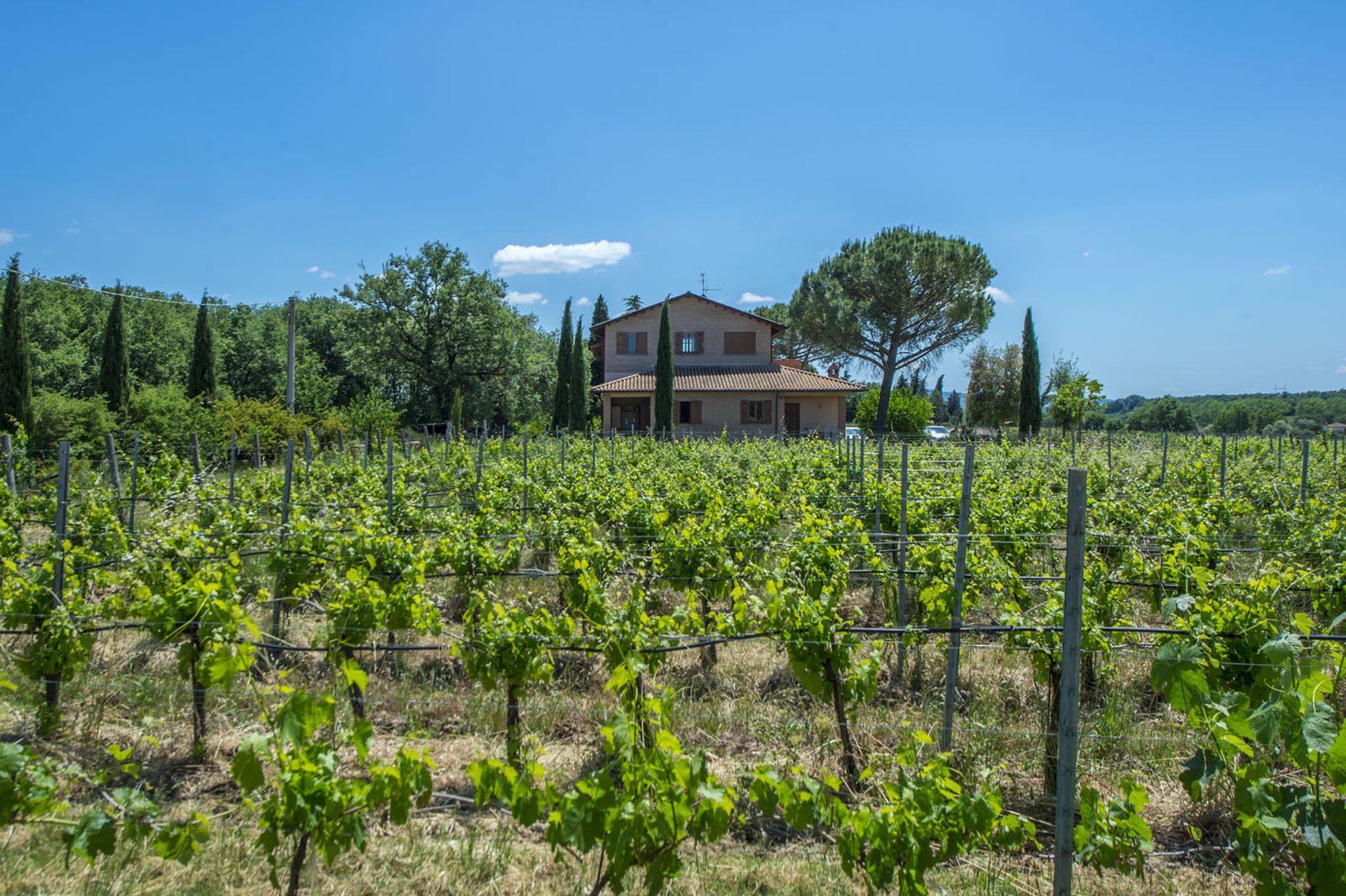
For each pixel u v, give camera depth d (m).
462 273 38.31
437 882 3.51
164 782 4.34
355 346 37.78
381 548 6.50
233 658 3.49
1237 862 3.76
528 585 8.07
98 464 18.06
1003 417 38.59
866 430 35.34
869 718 5.23
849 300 33.97
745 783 3.73
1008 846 3.20
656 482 11.71
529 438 25.17
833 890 3.50
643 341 36.31
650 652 4.63
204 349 27.86
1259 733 3.07
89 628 4.87
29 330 29.78
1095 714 5.20
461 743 4.84
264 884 3.45
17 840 3.68
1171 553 6.25
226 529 7.35
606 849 2.81
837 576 6.11
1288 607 6.79
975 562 6.18
